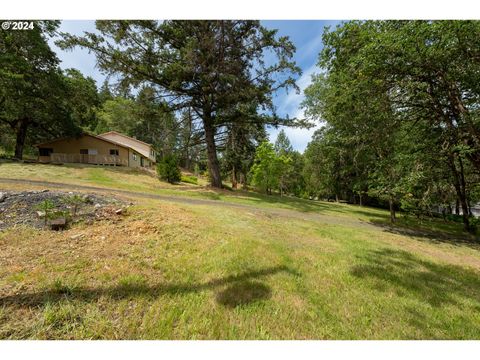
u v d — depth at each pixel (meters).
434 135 9.04
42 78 17.34
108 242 3.30
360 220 10.45
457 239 8.34
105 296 2.08
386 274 3.55
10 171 12.38
